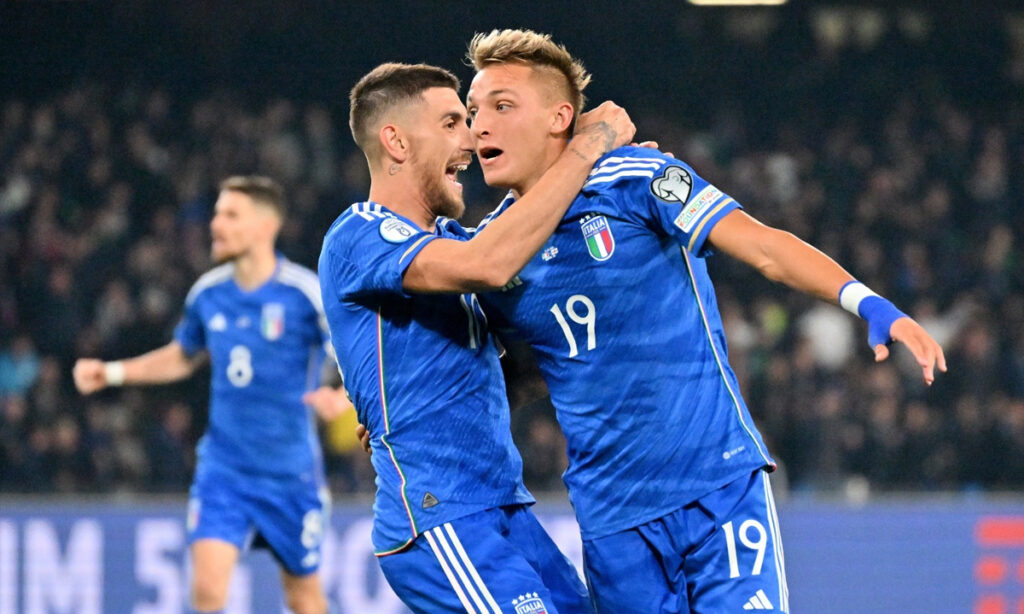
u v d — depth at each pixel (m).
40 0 56.22
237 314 24.50
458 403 12.86
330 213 49.75
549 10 60.03
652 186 12.34
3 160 48.94
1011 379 41.91
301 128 54.03
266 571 29.67
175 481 38.06
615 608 13.17
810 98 59.47
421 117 13.40
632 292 12.55
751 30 61.06
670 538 12.84
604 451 12.95
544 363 13.19
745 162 53.56
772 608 12.43
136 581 29.25
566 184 12.30
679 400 12.73
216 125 52.28
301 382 24.64
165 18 57.41
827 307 44.28
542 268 12.72
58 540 29.19
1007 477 38.91
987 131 56.59
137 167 49.34
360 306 13.02
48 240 45.06
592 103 59.88
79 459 37.69
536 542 13.44
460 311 12.99
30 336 42.81
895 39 60.91
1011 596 31.98
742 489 12.80
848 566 31.72
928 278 48.12
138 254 44.66
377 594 29.45
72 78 56.56
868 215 50.38
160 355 25.12
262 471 24.27
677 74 60.38
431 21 59.12
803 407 39.16
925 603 31.84
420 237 12.48
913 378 41.50
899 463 38.94
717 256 46.16
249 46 58.00
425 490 12.70
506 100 12.79
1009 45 61.09
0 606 28.97
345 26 58.56
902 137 55.59
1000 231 48.97
